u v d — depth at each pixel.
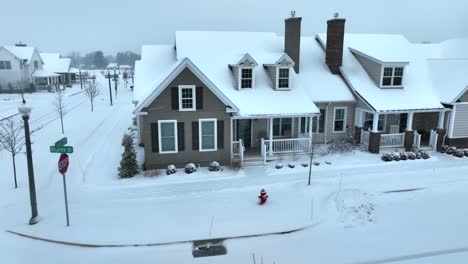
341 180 17.11
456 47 27.48
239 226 12.27
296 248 10.92
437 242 11.17
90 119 34.06
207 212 13.54
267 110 19.81
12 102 46.47
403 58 23.19
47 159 20.47
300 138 20.80
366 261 10.12
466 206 13.90
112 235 11.74
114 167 19.11
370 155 21.20
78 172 18.33
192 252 10.78
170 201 14.76
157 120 18.20
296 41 23.05
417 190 15.70
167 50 25.59
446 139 22.66
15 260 10.38
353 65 24.41
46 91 61.59
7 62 59.28
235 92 20.67
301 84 22.30
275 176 17.95
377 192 15.39
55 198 15.15
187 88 18.16
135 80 22.83
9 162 19.86
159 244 11.21
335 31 23.66
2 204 14.50
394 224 12.42
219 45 23.62
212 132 19.02
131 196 15.37
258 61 22.80
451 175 17.84
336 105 23.02
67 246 11.21
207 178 17.59
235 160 19.45
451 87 22.53
